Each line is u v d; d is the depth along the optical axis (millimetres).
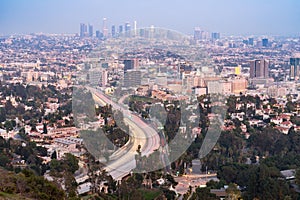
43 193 33469
